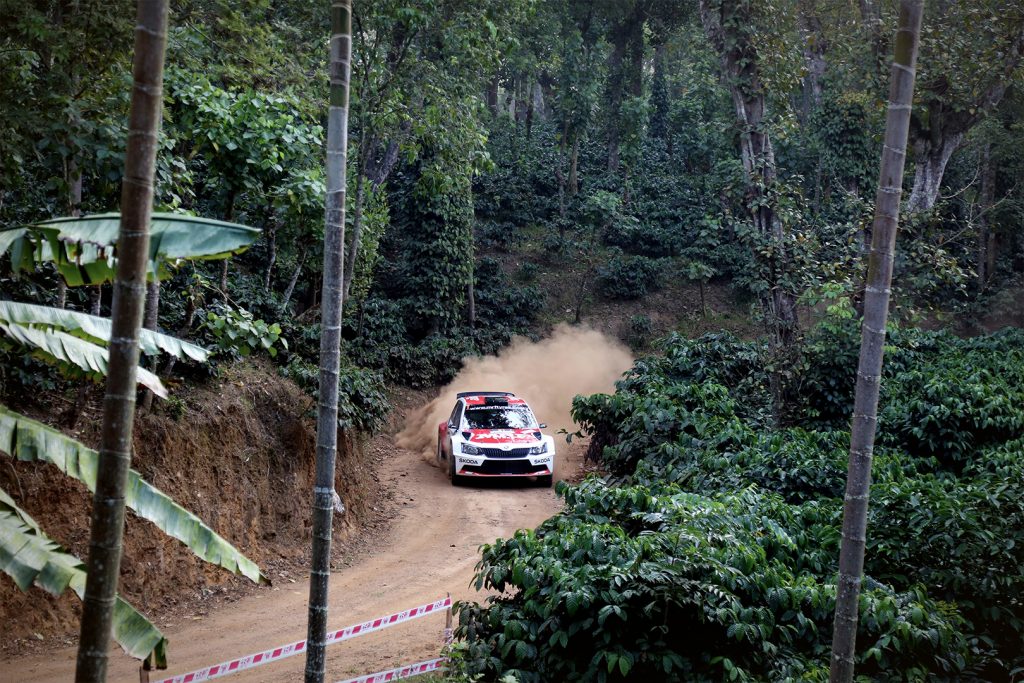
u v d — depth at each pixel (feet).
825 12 71.05
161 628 36.83
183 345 22.54
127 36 35.60
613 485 48.98
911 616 25.14
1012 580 28.86
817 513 32.94
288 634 36.35
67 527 36.94
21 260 20.01
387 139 69.92
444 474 67.62
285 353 57.52
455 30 64.64
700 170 148.46
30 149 34.65
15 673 30.96
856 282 52.85
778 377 56.59
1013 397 51.60
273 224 57.72
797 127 58.13
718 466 40.32
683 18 148.97
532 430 64.44
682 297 122.72
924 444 48.01
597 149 153.07
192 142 50.03
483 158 67.56
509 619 26.78
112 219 19.90
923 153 78.18
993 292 120.98
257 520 46.09
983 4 63.82
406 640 35.01
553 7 131.85
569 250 125.59
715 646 26.20
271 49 47.62
